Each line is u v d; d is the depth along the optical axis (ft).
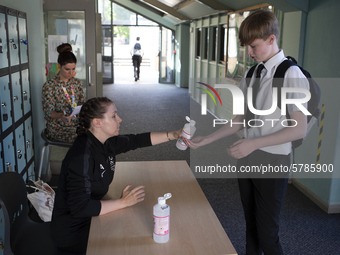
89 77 14.70
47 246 6.21
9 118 9.07
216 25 26.78
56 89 11.25
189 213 5.52
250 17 5.39
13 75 9.47
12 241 5.91
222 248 4.62
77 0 14.19
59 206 5.78
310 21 11.67
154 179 6.88
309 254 8.70
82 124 5.74
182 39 39.42
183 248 4.60
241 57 19.19
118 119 5.84
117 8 41.86
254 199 6.54
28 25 12.17
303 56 12.17
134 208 5.66
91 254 4.44
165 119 23.49
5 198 5.76
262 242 6.29
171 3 31.24
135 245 4.65
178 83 41.22
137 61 45.06
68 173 5.50
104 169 5.82
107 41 42.06
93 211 5.38
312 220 10.41
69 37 14.94
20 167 10.08
